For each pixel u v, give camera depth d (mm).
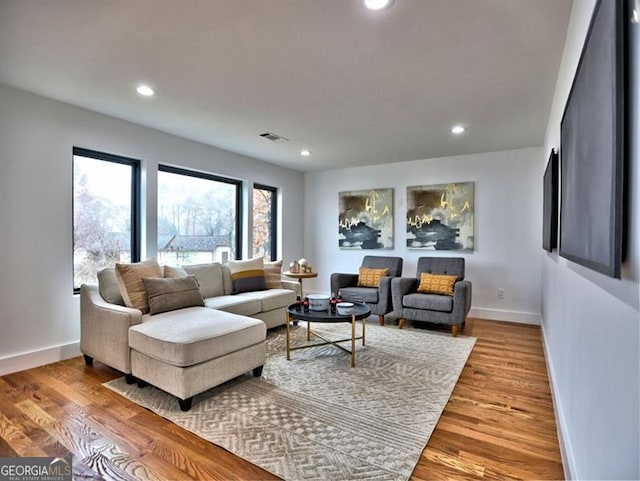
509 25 1929
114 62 2377
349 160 5277
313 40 2092
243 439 1929
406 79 2594
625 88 789
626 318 822
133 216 3816
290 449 1841
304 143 4344
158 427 2047
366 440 1920
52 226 3061
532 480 1614
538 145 4383
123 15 1867
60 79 2643
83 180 3412
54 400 2363
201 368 2318
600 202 951
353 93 2846
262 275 4379
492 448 1853
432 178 5133
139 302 2889
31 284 2934
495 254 4719
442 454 1804
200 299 3236
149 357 2426
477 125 3613
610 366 973
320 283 6113
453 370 2898
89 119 3289
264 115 3369
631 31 756
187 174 4387
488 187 4758
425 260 4738
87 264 3439
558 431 1960
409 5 1764
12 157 2820
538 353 3326
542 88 2701
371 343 3625
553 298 2666
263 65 2404
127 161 3707
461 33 2008
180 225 4332
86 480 1620
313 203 6188
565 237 1663
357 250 5766
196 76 2572
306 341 3691
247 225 5109
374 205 5559
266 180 5434
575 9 1702
